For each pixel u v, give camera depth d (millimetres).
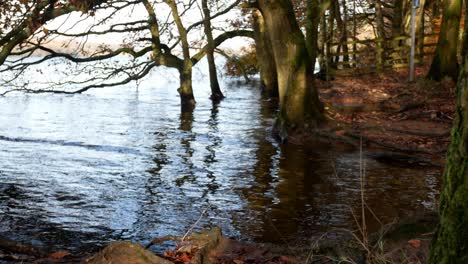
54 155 16062
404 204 10086
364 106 20828
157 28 30188
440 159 13883
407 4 37656
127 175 13375
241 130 21031
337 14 39188
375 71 30453
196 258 5660
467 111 3273
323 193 11141
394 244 5957
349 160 14461
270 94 36312
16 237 8508
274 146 17156
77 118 25125
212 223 9320
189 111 28172
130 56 29922
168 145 17781
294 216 9594
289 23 18547
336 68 33344
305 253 6105
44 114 26531
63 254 6664
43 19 15406
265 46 36062
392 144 15219
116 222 9484
